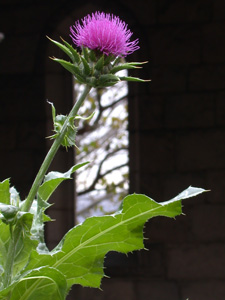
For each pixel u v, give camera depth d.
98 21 1.03
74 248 1.05
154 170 6.04
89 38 1.01
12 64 6.32
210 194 5.95
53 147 0.97
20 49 6.32
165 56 6.09
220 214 5.93
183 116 6.04
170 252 5.95
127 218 1.03
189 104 6.04
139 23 6.13
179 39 6.07
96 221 1.02
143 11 6.12
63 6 6.25
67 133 0.97
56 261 1.05
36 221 1.02
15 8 6.34
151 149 6.05
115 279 5.98
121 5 6.14
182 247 5.95
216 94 6.00
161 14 6.10
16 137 6.26
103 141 9.98
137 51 6.12
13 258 0.94
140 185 6.05
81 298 5.96
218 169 5.96
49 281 1.04
